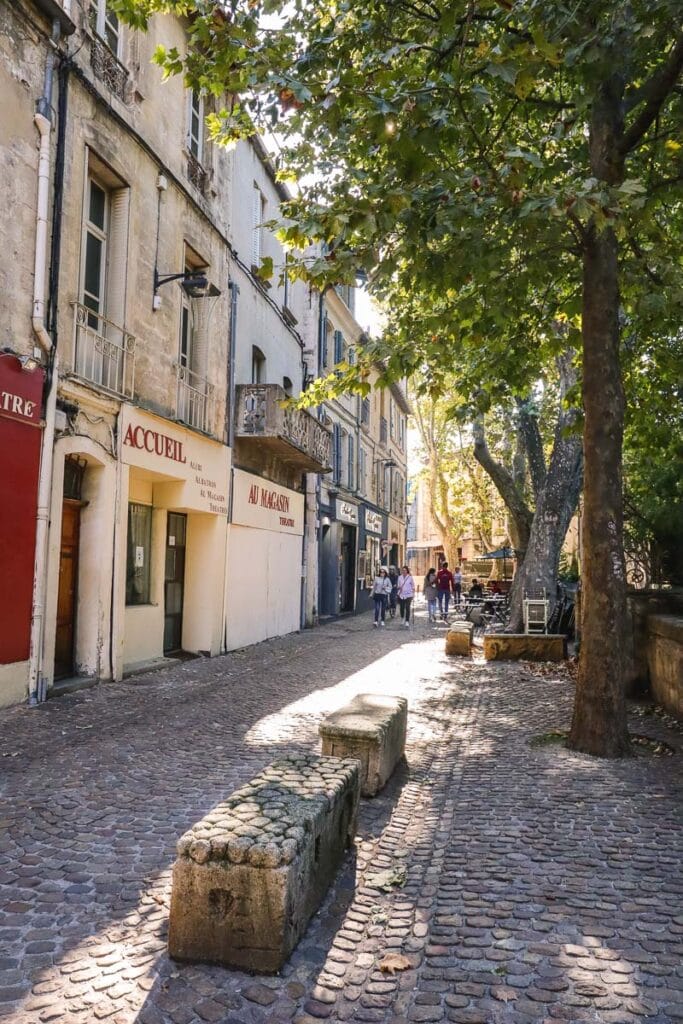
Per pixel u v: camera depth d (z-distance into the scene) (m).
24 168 8.02
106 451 9.77
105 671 9.84
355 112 6.56
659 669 8.79
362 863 4.21
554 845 4.44
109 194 10.42
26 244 8.04
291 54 6.28
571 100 7.57
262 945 3.07
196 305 13.34
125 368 10.18
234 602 14.59
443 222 5.61
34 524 8.15
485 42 5.19
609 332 6.58
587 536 6.61
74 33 8.87
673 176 7.69
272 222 6.23
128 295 10.42
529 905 3.67
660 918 3.53
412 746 6.91
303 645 15.72
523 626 15.20
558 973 3.06
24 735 6.85
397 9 6.54
